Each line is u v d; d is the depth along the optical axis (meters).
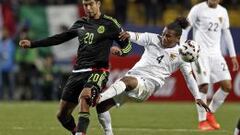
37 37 69.12
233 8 72.12
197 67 37.59
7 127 37.03
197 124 40.31
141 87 28.62
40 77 63.62
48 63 63.16
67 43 67.06
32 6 69.56
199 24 38.19
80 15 69.19
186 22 29.72
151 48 29.56
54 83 63.38
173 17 70.31
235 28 64.62
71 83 28.12
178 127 38.28
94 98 26.48
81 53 28.03
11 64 64.25
